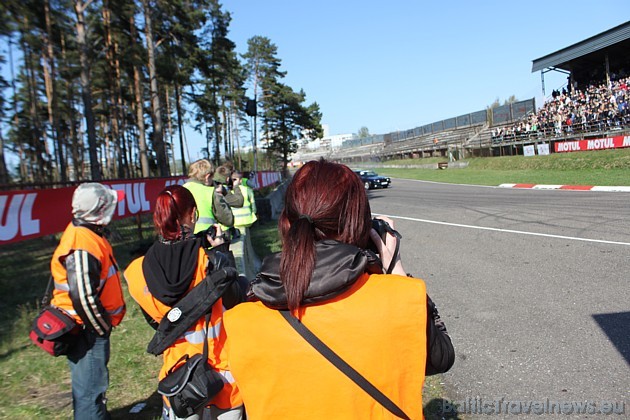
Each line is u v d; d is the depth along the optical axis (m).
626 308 4.92
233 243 6.00
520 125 36.28
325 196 1.29
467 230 10.83
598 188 17.11
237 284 2.19
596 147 26.09
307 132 62.09
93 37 25.22
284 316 1.21
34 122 26.98
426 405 3.34
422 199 19.56
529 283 6.16
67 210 6.97
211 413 2.08
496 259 7.73
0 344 4.62
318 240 1.28
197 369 1.93
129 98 34.22
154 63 25.66
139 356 4.25
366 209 1.35
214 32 39.06
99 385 2.51
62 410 3.34
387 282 1.23
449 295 5.98
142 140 29.92
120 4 23.06
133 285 2.16
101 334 2.44
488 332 4.64
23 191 5.99
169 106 47.41
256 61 55.97
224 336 2.13
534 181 22.38
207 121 51.78
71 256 2.32
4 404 3.42
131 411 3.30
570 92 36.66
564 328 4.55
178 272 2.04
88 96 19.38
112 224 10.17
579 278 6.16
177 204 2.10
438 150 54.31
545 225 10.41
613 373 3.60
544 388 3.47
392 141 77.94
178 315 1.96
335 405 1.16
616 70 34.84
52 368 4.10
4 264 7.74
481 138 45.47
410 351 1.19
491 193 19.61
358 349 1.16
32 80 26.59
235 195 6.62
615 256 7.08
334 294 1.17
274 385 1.20
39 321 2.33
